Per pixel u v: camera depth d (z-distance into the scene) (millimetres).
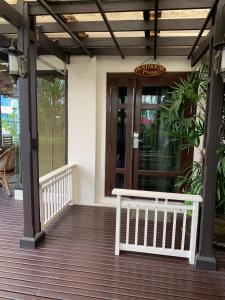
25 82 2543
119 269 2418
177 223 3514
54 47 3463
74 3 2391
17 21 2355
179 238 3092
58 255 2643
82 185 4273
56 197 3574
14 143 4570
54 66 4133
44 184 3133
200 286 2199
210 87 2301
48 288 2137
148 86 4070
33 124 2711
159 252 2586
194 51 3574
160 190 4262
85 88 4074
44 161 4348
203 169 2518
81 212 3912
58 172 3549
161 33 3322
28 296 2039
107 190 4367
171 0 2287
